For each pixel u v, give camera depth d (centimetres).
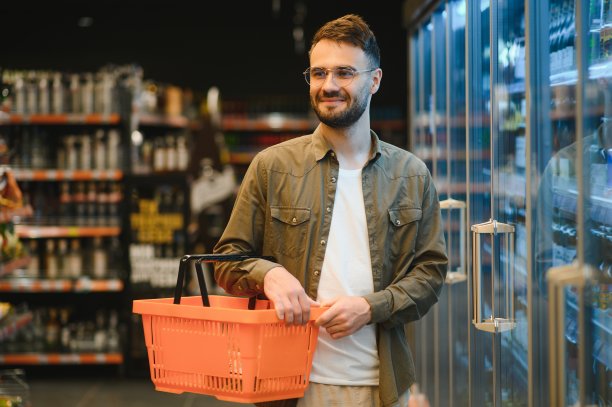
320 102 249
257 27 940
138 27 916
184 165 792
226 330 234
